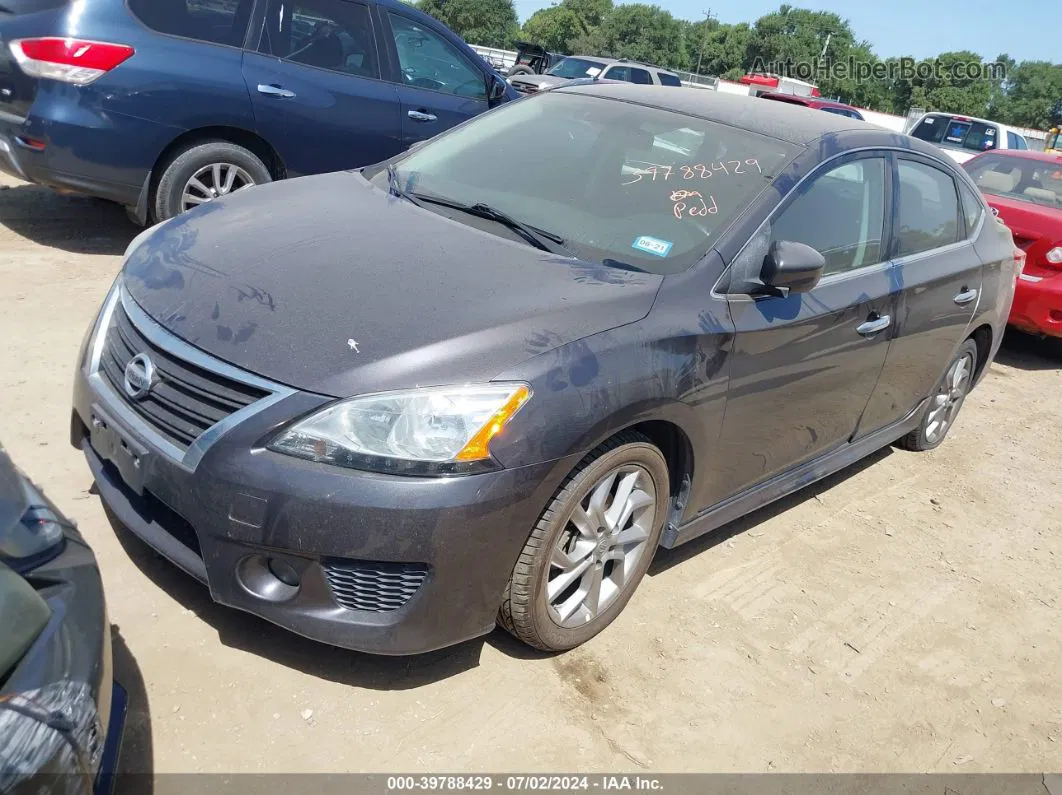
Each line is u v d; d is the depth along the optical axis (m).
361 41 6.46
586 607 2.89
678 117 3.72
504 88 7.50
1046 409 6.52
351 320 2.50
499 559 2.46
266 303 2.56
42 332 4.51
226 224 3.10
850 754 2.83
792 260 3.02
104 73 5.35
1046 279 6.91
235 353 2.40
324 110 6.29
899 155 4.09
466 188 3.51
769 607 3.48
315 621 2.39
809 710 2.98
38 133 5.35
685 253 3.08
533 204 3.35
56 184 5.55
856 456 4.32
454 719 2.59
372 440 2.30
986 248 4.80
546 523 2.56
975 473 5.18
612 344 2.63
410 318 2.52
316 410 2.31
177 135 5.71
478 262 2.88
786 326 3.20
